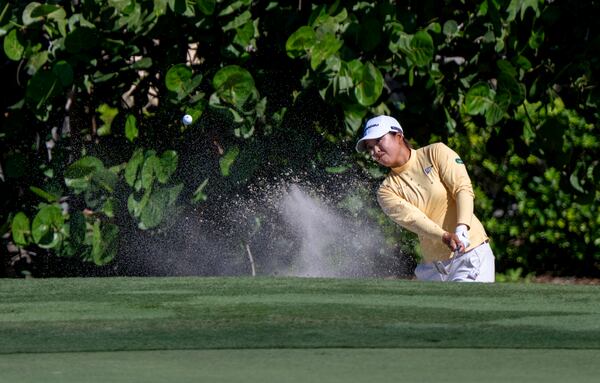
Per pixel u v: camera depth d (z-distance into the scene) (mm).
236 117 28828
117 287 21594
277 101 29938
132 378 13086
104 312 18328
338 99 28406
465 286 21703
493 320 17516
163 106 29734
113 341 15695
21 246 30141
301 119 30266
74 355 14719
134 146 30297
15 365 14008
